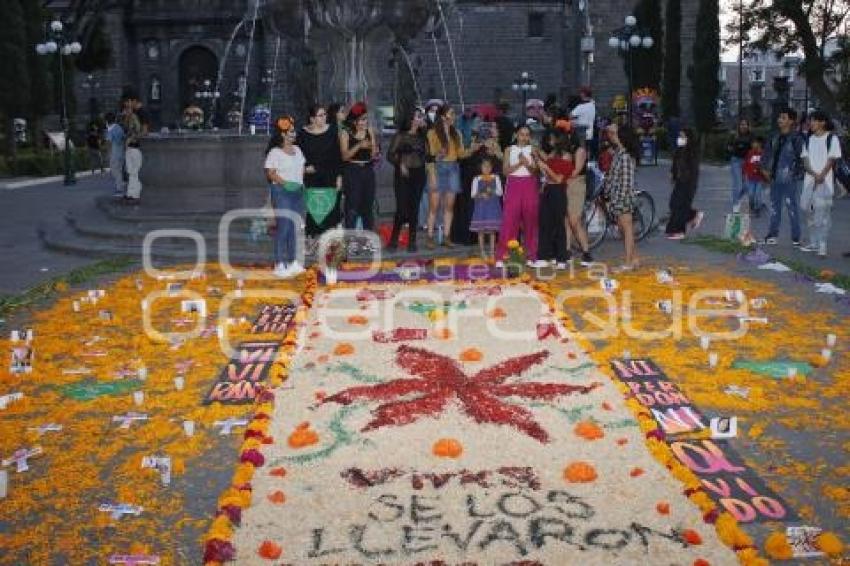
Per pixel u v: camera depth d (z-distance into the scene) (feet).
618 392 24.30
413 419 22.39
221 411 23.27
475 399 23.58
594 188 50.08
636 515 17.21
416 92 64.95
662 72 169.17
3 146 125.59
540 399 23.80
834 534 16.60
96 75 192.54
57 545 16.49
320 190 40.63
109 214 57.41
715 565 15.37
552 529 16.71
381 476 19.12
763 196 67.26
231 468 19.89
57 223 62.39
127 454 20.75
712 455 20.16
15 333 30.76
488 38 195.00
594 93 195.21
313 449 20.66
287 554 15.90
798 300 35.63
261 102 158.51
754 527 16.92
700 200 77.05
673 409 23.12
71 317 34.09
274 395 24.39
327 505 17.80
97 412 23.59
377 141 51.70
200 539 16.69
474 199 43.93
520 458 19.99
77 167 130.11
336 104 43.83
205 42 193.98
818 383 25.34
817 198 45.80
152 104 196.95
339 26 56.18
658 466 19.47
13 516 17.80
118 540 16.70
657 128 150.41
